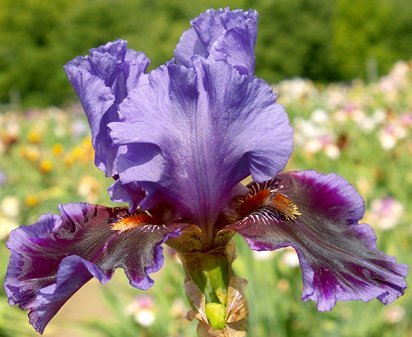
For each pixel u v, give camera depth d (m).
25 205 0.81
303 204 0.24
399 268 0.22
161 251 0.20
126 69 0.23
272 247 0.21
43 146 1.33
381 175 0.80
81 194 0.76
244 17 0.24
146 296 0.57
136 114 0.21
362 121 0.97
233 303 0.22
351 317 0.53
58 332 0.75
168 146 0.22
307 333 0.55
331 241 0.22
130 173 0.22
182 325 0.56
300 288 0.55
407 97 1.25
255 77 0.21
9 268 0.21
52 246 0.22
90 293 0.86
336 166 0.81
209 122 0.22
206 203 0.22
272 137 0.21
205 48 0.24
